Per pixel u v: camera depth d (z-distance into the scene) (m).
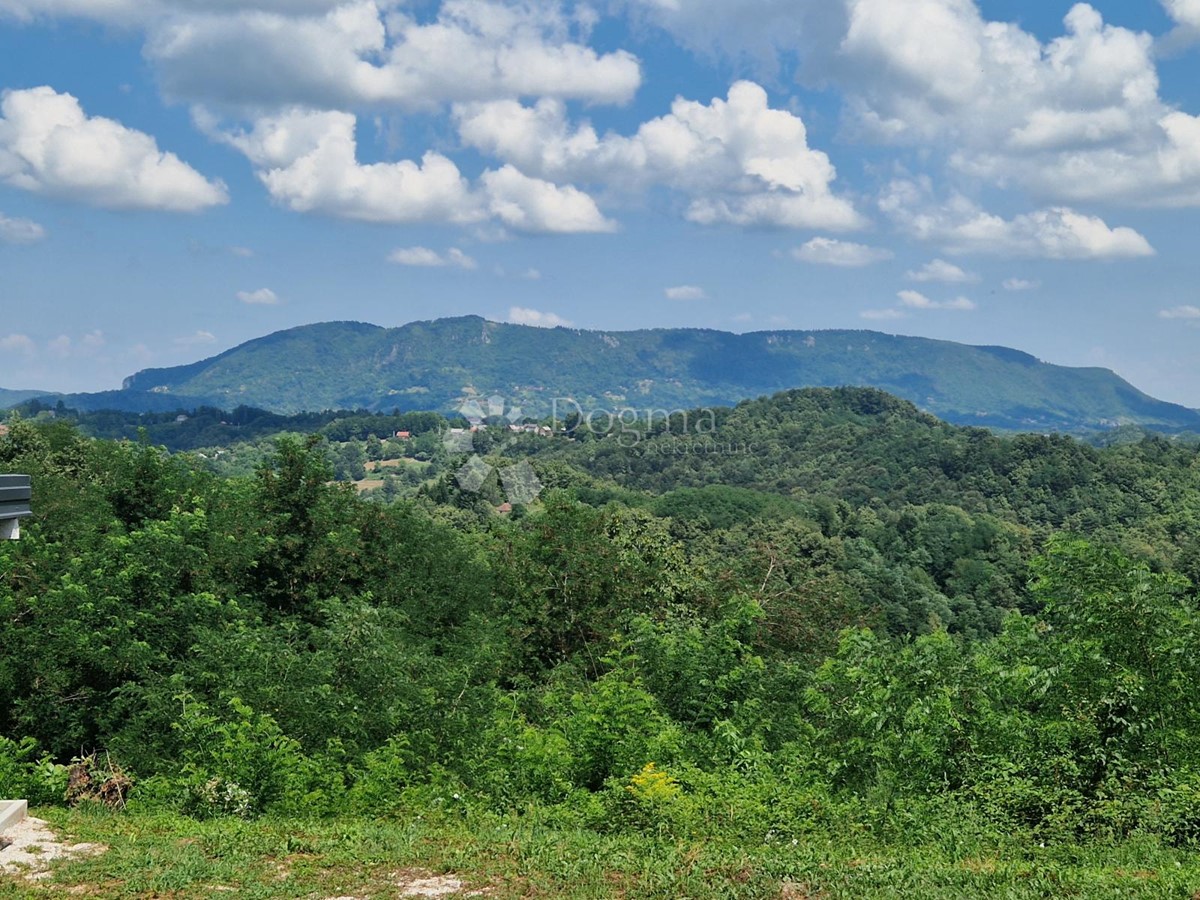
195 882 8.38
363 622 15.70
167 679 14.53
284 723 13.35
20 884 8.20
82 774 12.70
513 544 27.50
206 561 17.86
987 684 12.14
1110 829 9.87
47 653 14.61
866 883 8.16
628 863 8.87
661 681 16.08
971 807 10.50
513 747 13.27
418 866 8.89
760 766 12.88
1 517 9.45
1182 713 11.08
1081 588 11.91
